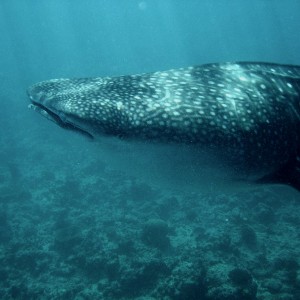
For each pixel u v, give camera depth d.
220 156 2.43
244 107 2.55
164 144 2.36
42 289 8.01
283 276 7.48
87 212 12.65
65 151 20.47
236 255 8.59
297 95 2.93
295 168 2.69
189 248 9.12
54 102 2.53
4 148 22.58
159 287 6.62
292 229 10.11
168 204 12.12
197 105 2.46
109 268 8.00
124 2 113.12
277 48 65.00
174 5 134.12
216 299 5.87
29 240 10.64
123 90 2.62
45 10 119.12
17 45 87.06
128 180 14.80
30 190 15.59
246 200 11.91
